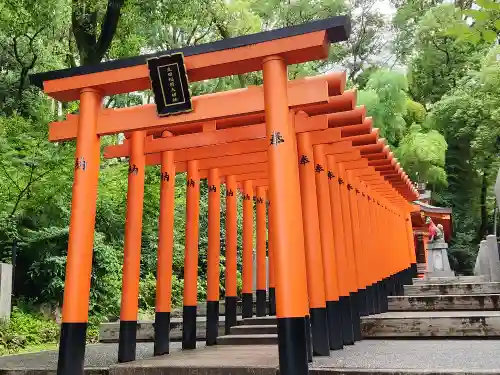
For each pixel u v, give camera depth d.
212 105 4.62
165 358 5.36
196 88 17.88
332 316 5.88
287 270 3.82
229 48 4.34
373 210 9.42
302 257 3.92
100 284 10.72
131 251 5.80
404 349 5.45
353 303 6.75
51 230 10.10
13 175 9.72
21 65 13.09
